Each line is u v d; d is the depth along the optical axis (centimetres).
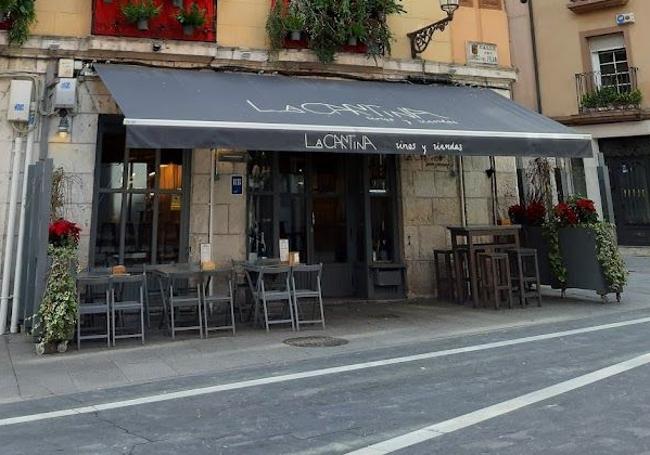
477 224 1148
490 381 522
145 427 419
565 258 1041
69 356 659
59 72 891
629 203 1842
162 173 955
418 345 704
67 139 891
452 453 350
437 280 1088
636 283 1252
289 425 416
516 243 993
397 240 1112
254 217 1039
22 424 430
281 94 893
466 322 850
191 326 811
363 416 432
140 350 689
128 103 732
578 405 438
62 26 905
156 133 670
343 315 925
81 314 734
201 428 414
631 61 1833
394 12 1080
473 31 1200
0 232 845
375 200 1123
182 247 946
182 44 942
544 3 2009
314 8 1011
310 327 827
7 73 873
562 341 693
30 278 775
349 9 1026
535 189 1198
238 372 586
